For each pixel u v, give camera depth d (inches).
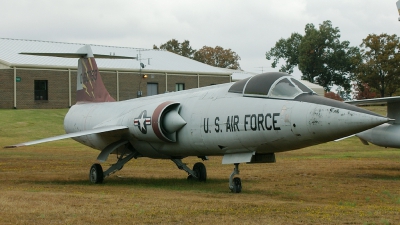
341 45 3604.8
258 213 410.9
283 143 533.0
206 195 530.6
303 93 534.3
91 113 784.3
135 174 777.6
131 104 727.7
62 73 2028.8
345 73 3641.7
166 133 628.4
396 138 749.9
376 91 3314.5
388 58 2974.9
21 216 390.0
